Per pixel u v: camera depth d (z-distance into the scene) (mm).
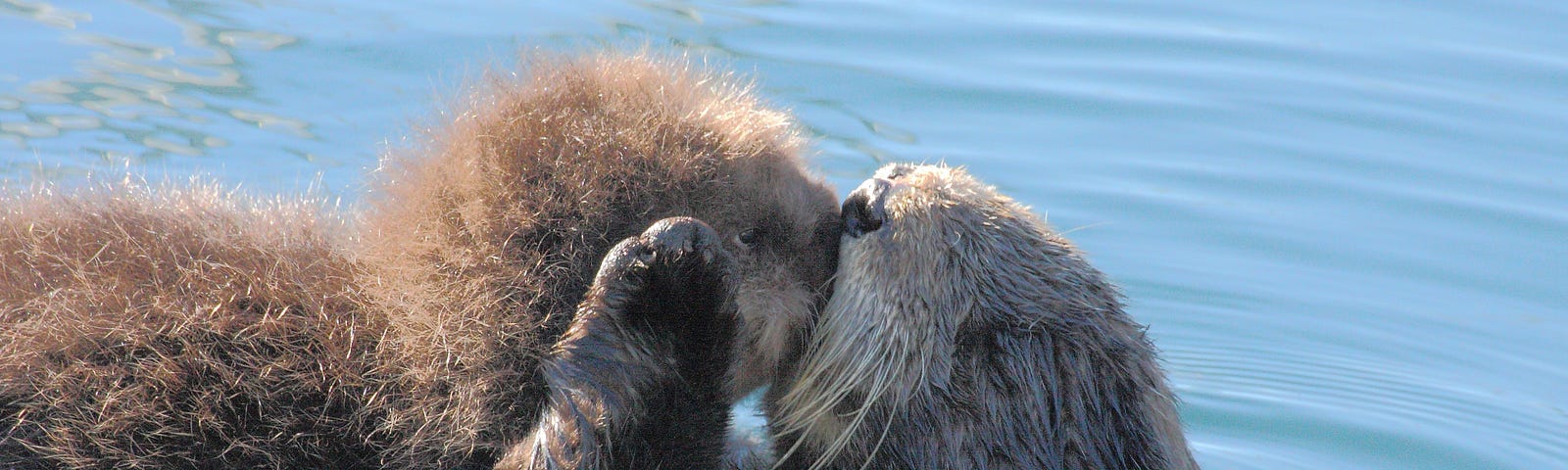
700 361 8391
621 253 8156
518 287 8562
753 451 10117
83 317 8328
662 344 8250
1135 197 17375
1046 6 23672
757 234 9070
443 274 8672
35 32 20312
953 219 9141
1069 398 8867
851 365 9219
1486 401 14359
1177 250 16500
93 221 9094
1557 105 19953
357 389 8453
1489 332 15281
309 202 10461
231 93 18656
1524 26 23094
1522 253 16469
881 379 9109
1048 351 8883
